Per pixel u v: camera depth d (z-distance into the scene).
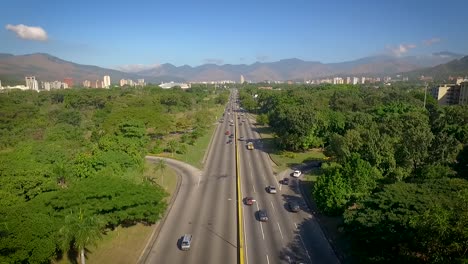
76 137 128.25
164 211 71.00
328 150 100.00
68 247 49.72
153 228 65.06
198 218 69.50
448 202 49.53
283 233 63.19
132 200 59.53
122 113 139.12
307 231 63.97
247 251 57.03
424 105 174.88
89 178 63.53
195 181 92.12
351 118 120.31
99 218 53.41
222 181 92.31
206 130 168.75
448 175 71.62
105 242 58.94
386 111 139.25
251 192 84.00
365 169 68.94
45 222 49.09
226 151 127.06
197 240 60.75
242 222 67.31
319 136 123.00
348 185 67.69
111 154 78.19
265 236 62.09
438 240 39.91
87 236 47.75
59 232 47.91
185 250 57.38
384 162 75.25
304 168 103.25
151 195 63.00
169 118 161.38
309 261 54.06
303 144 118.38
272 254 56.25
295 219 68.94
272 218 69.31
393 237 46.38
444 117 117.56
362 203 57.09
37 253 45.16
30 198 62.50
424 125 98.69
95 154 78.12
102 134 127.12
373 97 192.38
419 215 44.88
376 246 50.34
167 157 115.75
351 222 53.59
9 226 46.06
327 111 135.12
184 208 74.31
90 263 53.56
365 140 88.25
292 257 55.31
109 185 59.94
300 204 76.44
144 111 143.50
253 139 150.25
